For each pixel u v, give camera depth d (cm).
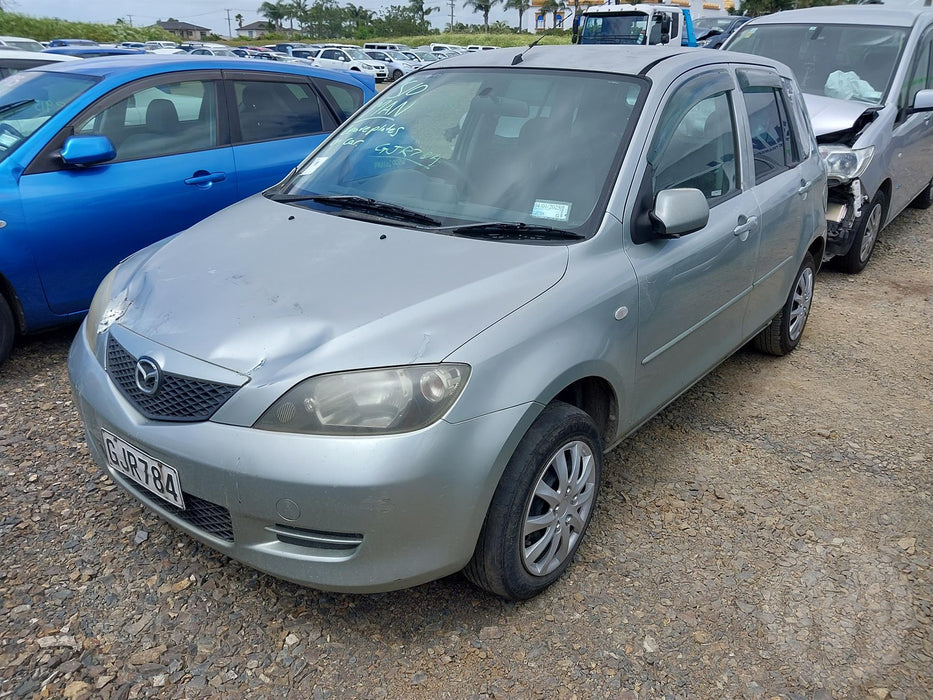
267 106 532
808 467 349
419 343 217
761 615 257
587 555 283
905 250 708
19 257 400
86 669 225
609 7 1812
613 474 337
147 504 246
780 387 431
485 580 241
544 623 249
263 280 248
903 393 427
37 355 439
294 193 333
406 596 258
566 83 317
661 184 299
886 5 761
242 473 210
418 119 339
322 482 204
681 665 235
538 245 263
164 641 236
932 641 249
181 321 236
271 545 220
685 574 275
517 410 225
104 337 254
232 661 230
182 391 223
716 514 311
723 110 354
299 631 242
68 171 422
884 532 304
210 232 297
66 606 248
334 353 214
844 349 487
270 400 211
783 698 225
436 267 248
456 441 213
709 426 384
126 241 447
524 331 232
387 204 300
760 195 374
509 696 221
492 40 5884
